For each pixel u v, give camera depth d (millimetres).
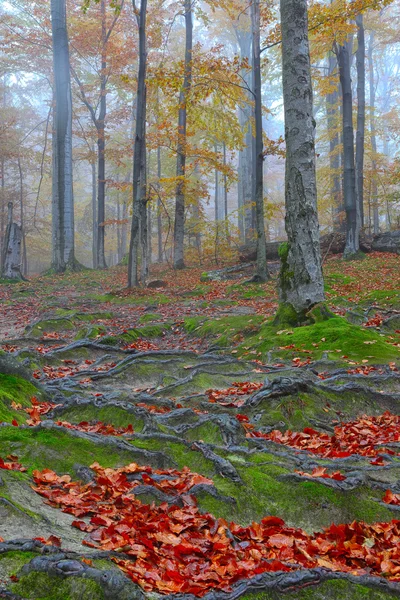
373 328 10477
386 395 6793
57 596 2461
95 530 3297
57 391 6203
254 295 16547
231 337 10805
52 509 3439
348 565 3529
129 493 3857
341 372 7535
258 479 4234
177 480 4059
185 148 22281
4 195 39469
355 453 5359
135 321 13992
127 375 8008
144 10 17438
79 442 4375
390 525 3967
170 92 18141
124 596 2461
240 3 32469
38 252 50938
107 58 30531
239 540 3619
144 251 19547
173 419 5691
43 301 17781
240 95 19656
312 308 10055
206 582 2984
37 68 32344
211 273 21406
